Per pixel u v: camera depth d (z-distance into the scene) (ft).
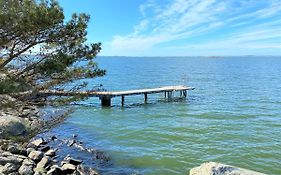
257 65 549.13
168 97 120.98
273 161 49.55
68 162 44.52
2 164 38.65
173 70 352.90
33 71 23.95
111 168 45.21
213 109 98.78
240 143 59.36
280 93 144.46
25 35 22.27
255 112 94.02
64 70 24.62
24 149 45.68
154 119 82.84
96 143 58.65
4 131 49.11
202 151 54.29
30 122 60.90
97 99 117.08
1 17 19.52
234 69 391.45
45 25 20.97
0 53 23.44
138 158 50.19
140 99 119.55
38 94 27.91
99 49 26.68
